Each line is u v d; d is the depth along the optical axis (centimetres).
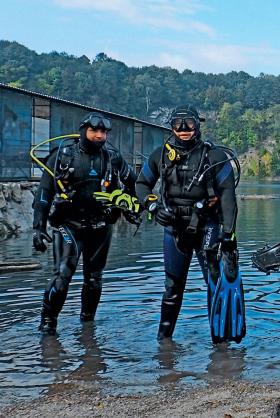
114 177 562
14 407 370
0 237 1355
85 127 541
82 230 551
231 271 509
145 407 367
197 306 641
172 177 514
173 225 521
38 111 2431
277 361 461
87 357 473
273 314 609
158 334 531
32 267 880
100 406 370
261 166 17712
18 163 1825
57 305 539
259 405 364
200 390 397
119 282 770
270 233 1479
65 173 538
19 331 545
